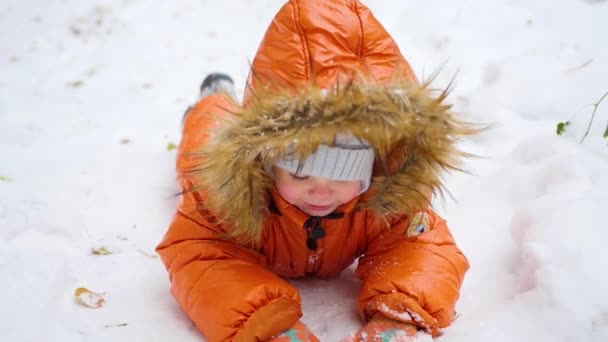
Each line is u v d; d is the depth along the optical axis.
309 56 1.45
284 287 1.48
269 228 1.58
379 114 1.37
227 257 1.54
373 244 1.62
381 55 1.49
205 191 1.54
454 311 1.55
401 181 1.52
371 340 1.47
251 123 1.40
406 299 1.47
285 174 1.45
